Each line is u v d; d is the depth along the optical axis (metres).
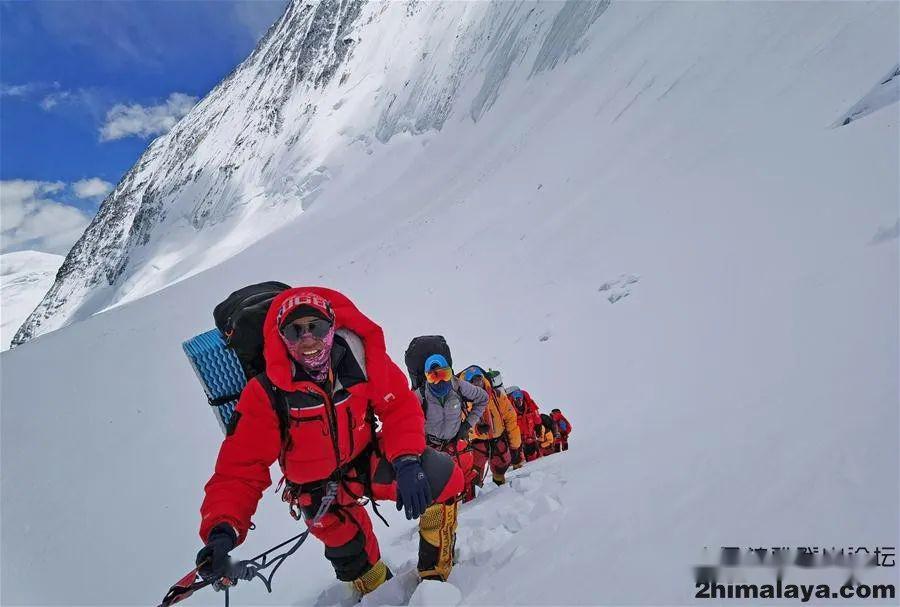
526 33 44.56
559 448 5.64
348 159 63.22
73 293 134.00
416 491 2.34
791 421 2.20
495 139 37.12
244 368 2.63
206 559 2.25
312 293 2.35
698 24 23.48
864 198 7.14
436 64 59.44
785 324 4.68
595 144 21.30
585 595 1.73
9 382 17.41
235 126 102.25
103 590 5.48
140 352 18.69
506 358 9.56
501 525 2.98
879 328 3.05
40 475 9.53
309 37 90.62
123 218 135.25
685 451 2.47
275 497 6.51
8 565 6.38
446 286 15.48
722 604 1.42
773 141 11.75
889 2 14.63
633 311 8.69
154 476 8.45
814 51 15.12
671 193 12.57
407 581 2.75
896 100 9.57
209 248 74.62
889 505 1.46
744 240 8.48
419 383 4.49
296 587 3.96
